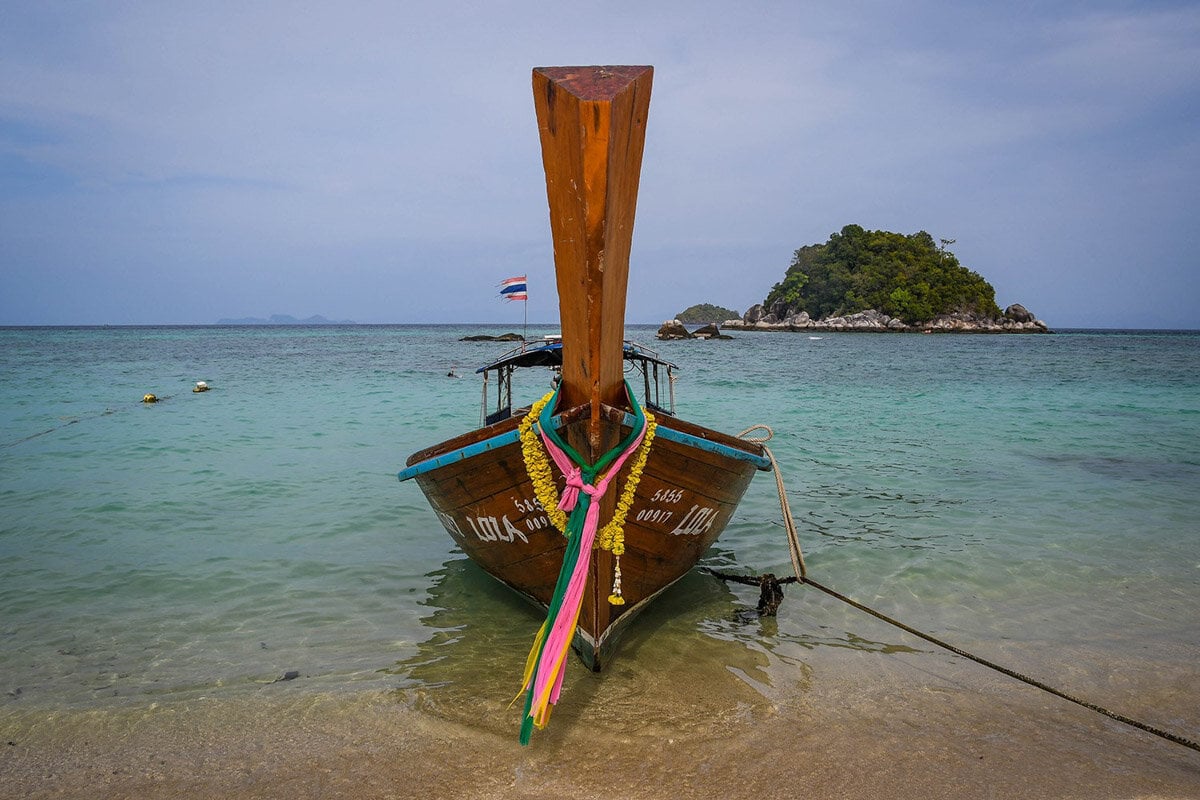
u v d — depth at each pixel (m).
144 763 3.99
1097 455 12.93
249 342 71.75
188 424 16.14
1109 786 3.81
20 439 14.07
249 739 4.21
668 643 5.54
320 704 4.60
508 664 5.19
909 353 51.41
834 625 5.89
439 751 4.09
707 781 3.81
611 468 4.37
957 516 8.98
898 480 10.95
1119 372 33.28
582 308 3.94
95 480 10.67
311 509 9.23
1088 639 5.61
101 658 5.23
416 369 33.59
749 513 9.15
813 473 11.45
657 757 4.02
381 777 3.86
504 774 3.88
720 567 7.25
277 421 16.73
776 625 5.88
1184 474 11.33
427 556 7.55
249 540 7.98
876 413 18.59
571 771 3.90
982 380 28.69
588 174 3.60
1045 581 6.81
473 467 4.92
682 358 43.81
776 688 4.83
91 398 20.95
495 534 5.27
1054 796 3.72
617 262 3.95
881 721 4.43
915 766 3.96
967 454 13.00
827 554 7.57
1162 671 5.10
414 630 5.78
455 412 18.41
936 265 122.00
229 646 5.45
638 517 4.98
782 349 56.31
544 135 3.78
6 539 7.93
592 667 4.91
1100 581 6.80
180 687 4.82
